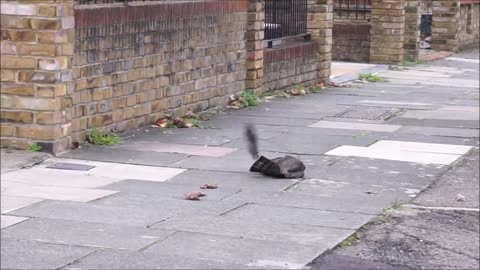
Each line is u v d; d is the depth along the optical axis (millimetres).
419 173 12742
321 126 16734
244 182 11883
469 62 33062
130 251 8711
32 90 13172
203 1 17359
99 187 11422
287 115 17953
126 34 14977
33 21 13047
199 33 17344
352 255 8859
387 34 30375
